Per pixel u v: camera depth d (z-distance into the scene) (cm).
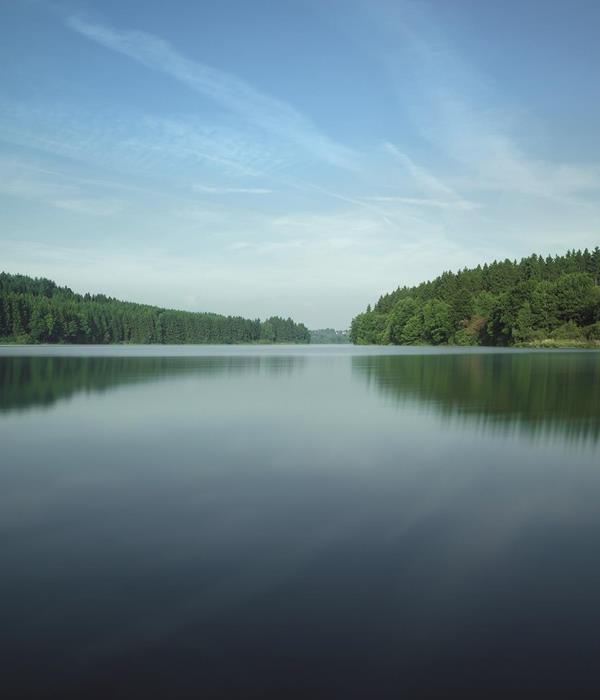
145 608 471
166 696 366
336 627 444
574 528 670
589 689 375
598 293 9838
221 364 4169
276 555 580
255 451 1091
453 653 412
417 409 1662
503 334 11181
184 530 655
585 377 2822
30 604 477
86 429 1323
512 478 895
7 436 1236
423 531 656
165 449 1105
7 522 684
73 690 372
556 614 465
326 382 2569
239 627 443
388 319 14738
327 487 841
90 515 710
